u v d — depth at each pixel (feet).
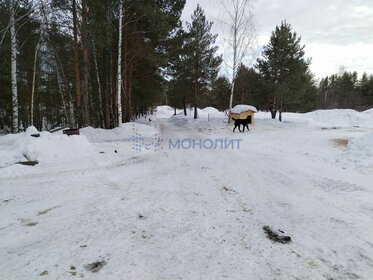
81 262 10.71
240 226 14.17
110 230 13.56
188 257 11.18
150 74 80.89
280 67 82.33
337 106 232.53
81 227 13.85
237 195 19.13
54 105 103.45
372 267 10.56
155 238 12.78
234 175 24.61
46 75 95.35
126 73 72.79
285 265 10.69
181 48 82.23
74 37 45.34
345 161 28.58
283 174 24.84
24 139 30.66
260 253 11.57
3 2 44.60
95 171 25.67
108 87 76.59
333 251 11.75
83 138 35.22
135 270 10.23
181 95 108.17
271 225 14.33
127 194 19.19
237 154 35.60
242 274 10.07
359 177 23.20
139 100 106.11
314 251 11.75
